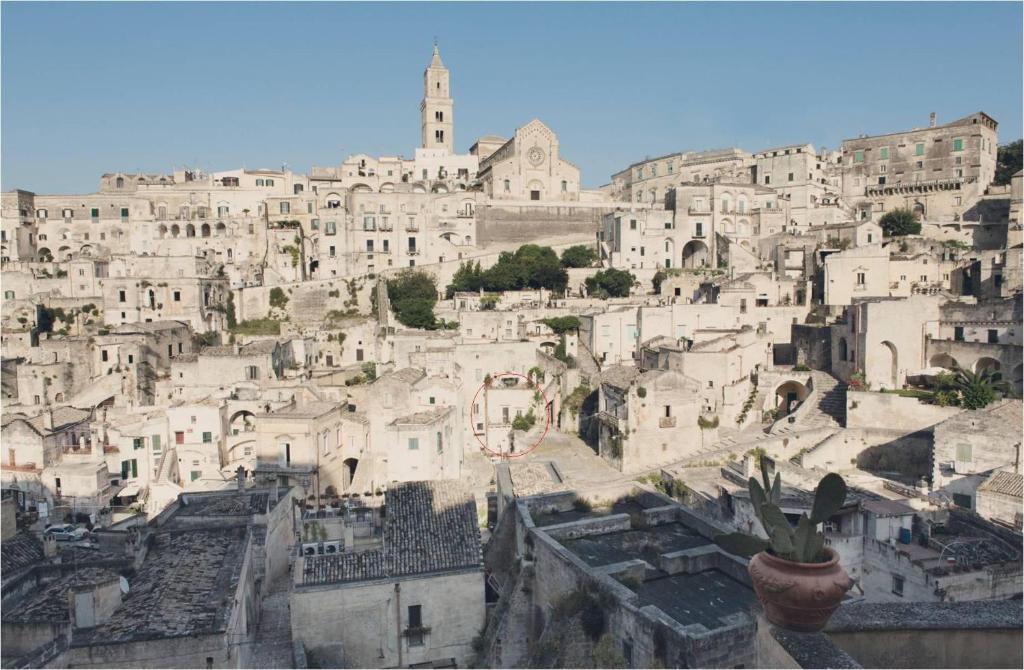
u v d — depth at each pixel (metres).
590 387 94.62
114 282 127.44
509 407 94.62
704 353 83.50
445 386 79.56
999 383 68.25
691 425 77.62
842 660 12.08
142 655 30.73
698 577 38.09
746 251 139.38
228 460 81.88
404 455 68.44
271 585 50.69
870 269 101.00
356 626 43.03
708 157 193.62
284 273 157.88
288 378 99.62
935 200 155.88
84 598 33.16
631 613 32.81
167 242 160.38
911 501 49.78
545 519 47.53
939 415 67.00
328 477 73.44
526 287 142.12
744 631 29.77
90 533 61.84
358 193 159.38
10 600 38.34
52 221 174.50
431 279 146.12
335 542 50.53
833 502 13.25
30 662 28.94
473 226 165.88
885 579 41.91
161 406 88.31
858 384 73.69
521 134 182.75
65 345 105.19
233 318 139.88
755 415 84.12
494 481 77.12
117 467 77.56
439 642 44.06
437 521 48.53
